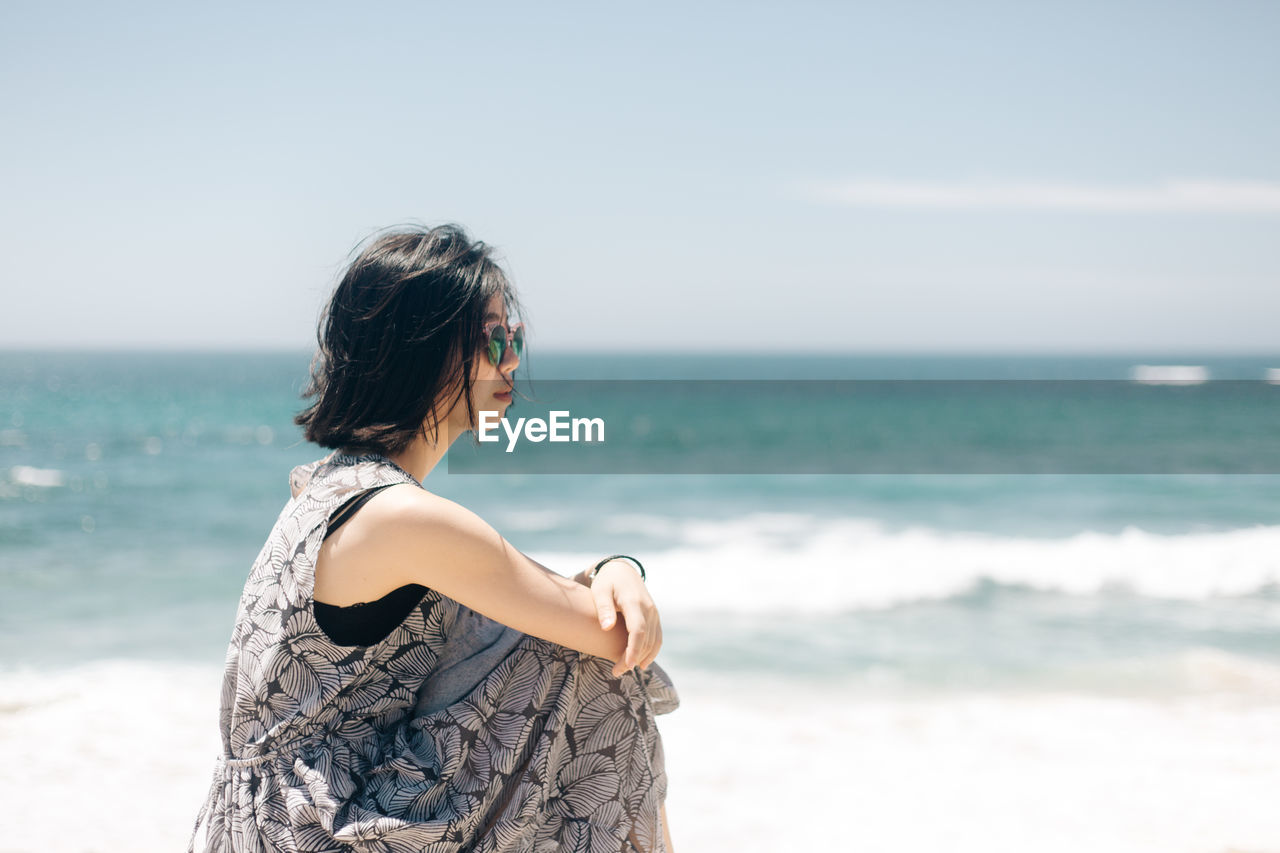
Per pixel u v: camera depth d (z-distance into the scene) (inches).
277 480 885.8
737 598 353.4
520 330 57.9
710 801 152.6
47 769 156.9
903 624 311.7
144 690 212.4
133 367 5506.9
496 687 50.9
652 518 641.6
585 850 52.4
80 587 374.0
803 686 234.7
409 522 47.1
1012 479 880.3
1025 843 135.5
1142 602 346.0
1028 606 339.9
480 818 49.5
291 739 48.9
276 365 5940.0
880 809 148.6
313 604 47.9
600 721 54.3
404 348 51.8
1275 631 298.2
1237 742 183.0
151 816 136.6
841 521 618.2
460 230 57.0
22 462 1075.3
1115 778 162.6
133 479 896.3
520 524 617.6
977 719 202.4
